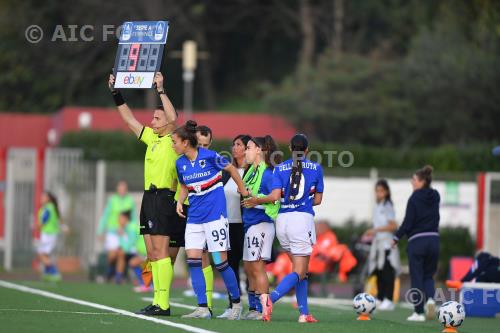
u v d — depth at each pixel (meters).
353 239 81.62
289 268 74.06
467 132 150.50
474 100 148.75
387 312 64.06
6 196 105.19
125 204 86.75
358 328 45.91
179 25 167.50
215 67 190.25
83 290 68.06
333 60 155.50
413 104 152.00
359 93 151.12
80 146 122.31
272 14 184.38
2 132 145.62
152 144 47.31
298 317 52.47
